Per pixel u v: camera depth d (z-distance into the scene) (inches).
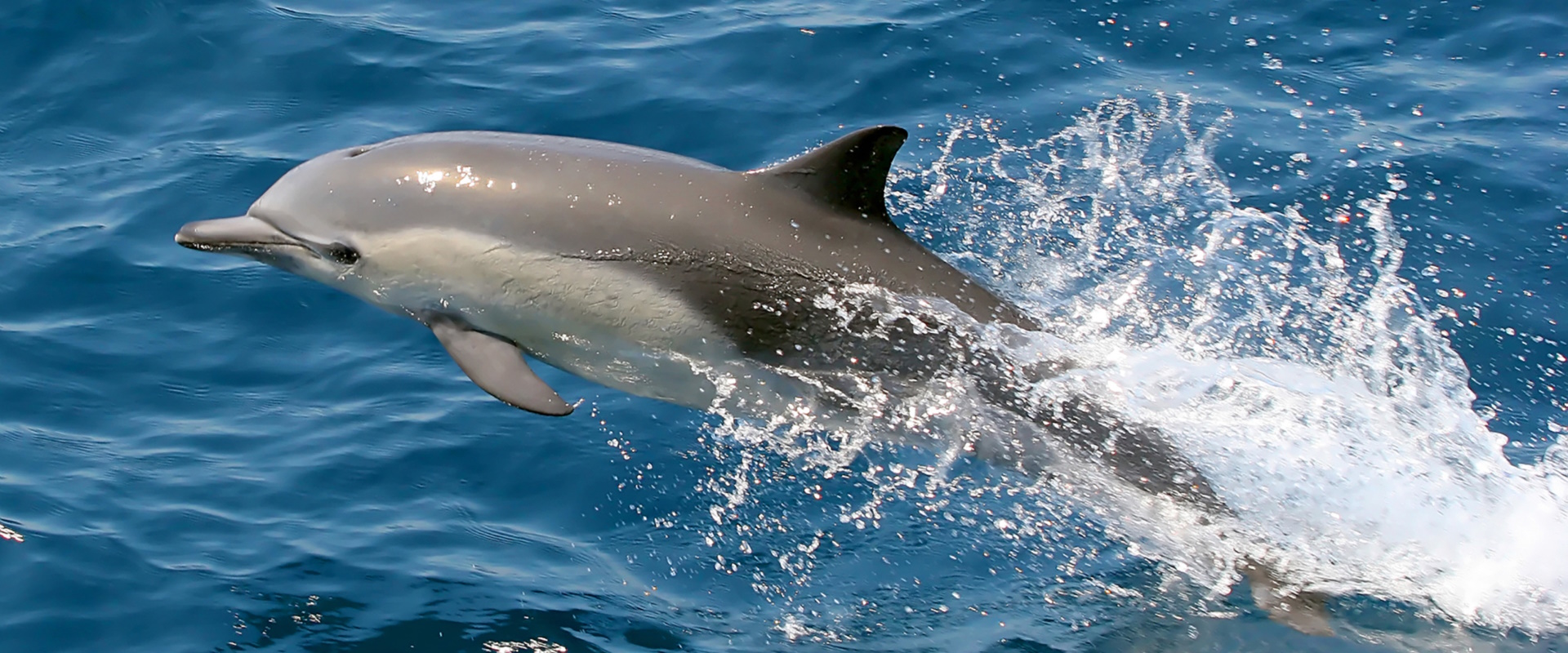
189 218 363.9
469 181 254.5
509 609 254.4
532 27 445.4
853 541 269.1
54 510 270.8
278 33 434.3
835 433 262.4
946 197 351.6
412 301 260.2
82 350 318.7
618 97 406.3
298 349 323.9
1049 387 256.1
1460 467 271.7
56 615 247.0
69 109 405.7
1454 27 429.7
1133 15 436.1
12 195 372.2
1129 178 361.7
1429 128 384.5
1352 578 249.3
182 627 246.7
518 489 284.2
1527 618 245.4
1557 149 375.6
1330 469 262.2
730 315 246.4
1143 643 245.1
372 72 420.2
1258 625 249.0
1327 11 438.9
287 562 262.8
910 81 407.5
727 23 440.5
